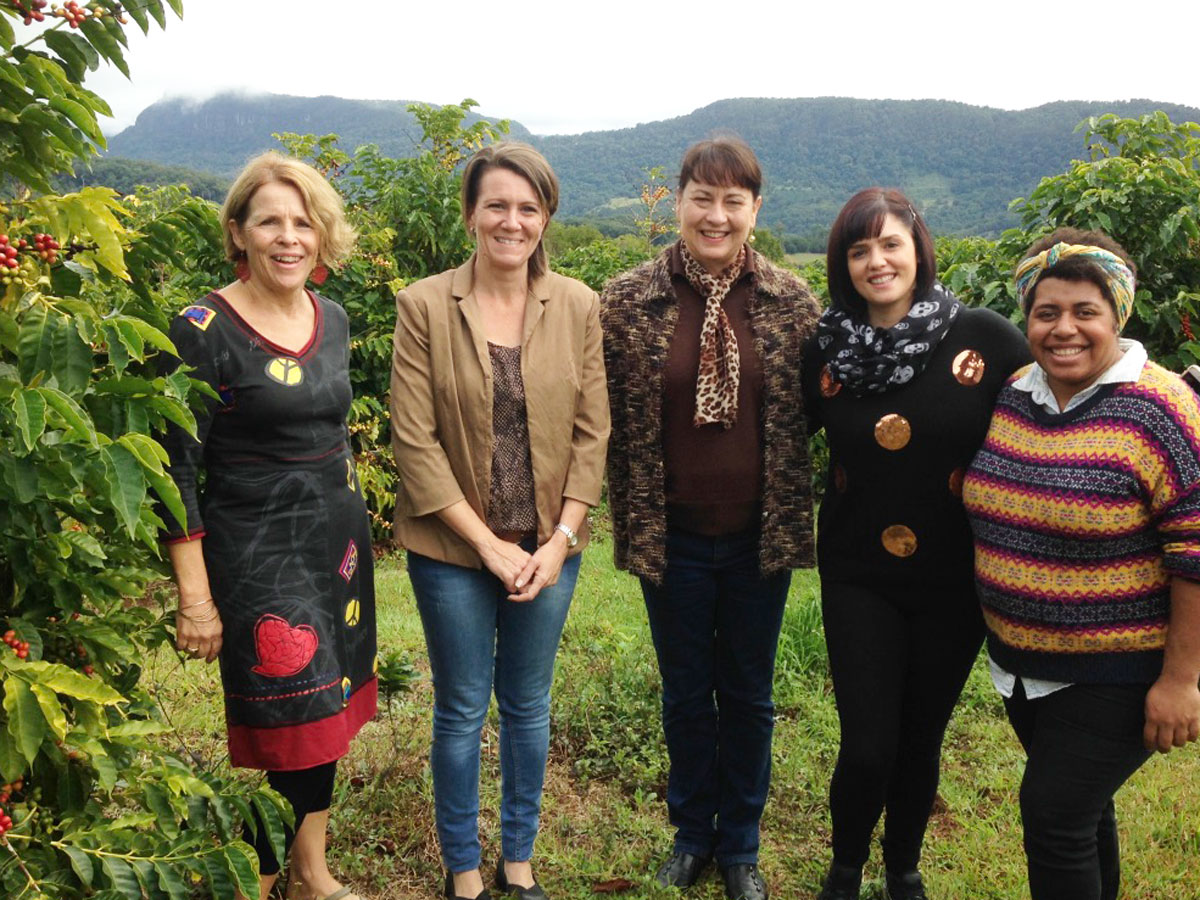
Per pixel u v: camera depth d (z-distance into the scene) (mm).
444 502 2422
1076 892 2158
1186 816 3213
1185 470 1970
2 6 1730
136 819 1869
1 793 1831
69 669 1713
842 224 2430
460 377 2447
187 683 3814
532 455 2494
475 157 2459
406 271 6871
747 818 2855
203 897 2496
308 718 2283
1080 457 2074
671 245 2752
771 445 2621
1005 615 2234
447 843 2646
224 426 2232
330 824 2947
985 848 3074
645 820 3176
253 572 2234
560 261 11703
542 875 2914
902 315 2449
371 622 2543
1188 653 1991
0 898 1670
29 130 1739
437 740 2623
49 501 1804
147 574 2150
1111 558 2076
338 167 7281
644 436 2652
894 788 2705
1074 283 2062
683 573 2727
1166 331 4746
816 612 4520
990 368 2387
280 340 2293
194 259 5750
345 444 2465
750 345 2633
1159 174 4590
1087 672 2119
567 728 3738
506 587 2490
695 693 2840
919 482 2430
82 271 1911
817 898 2783
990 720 4016
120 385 1705
